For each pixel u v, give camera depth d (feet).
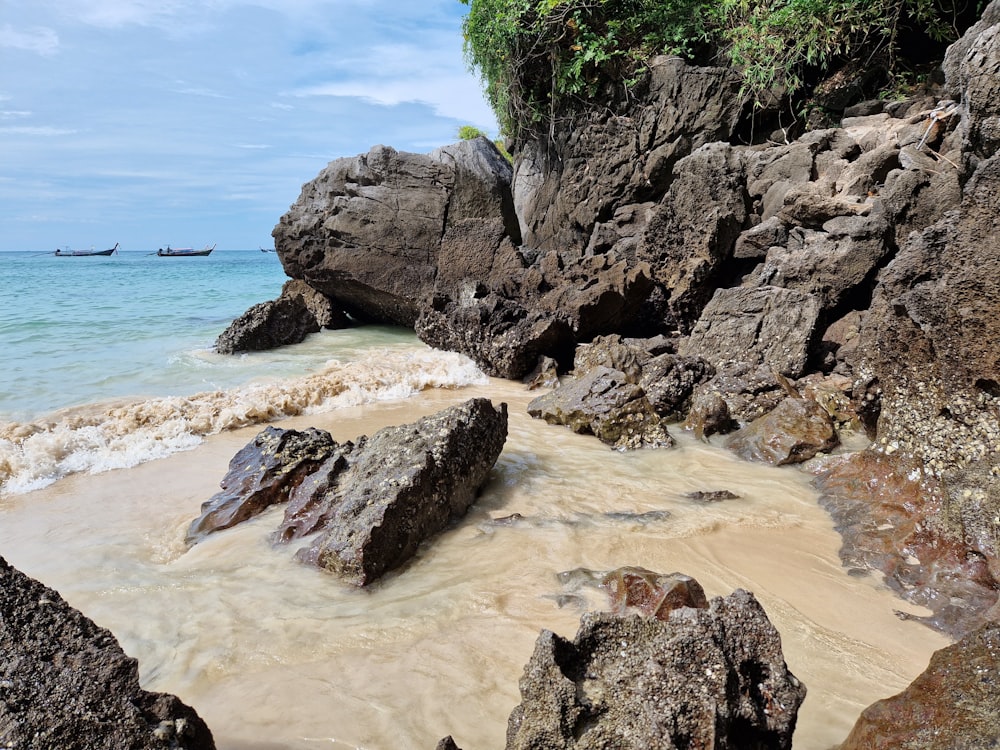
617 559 16.01
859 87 43.16
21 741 7.48
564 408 27.37
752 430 24.40
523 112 56.90
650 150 48.83
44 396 33.83
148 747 7.89
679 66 47.62
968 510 15.30
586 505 19.39
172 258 331.36
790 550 16.65
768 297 31.37
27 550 17.08
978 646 8.20
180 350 47.55
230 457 24.50
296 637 13.00
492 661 12.14
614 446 24.91
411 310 54.80
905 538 16.03
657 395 28.71
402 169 54.80
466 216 54.13
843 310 33.04
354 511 16.25
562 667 8.43
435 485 17.54
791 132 45.75
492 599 14.20
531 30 52.65
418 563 16.08
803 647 12.48
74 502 20.38
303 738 10.21
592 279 39.19
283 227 58.49
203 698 11.21
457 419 19.45
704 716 7.49
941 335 17.34
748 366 28.40
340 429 27.58
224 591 14.82
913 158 30.50
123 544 17.46
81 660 8.44
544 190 56.65
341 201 55.52
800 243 36.01
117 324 59.21
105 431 26.99
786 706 8.21
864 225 31.48
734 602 8.94
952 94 29.94
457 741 10.12
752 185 39.81
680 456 23.72
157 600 14.44
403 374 36.11
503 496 20.01
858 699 11.01
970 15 39.99
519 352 36.78
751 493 20.24
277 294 91.81
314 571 15.66
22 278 122.21
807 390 27.07
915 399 18.43
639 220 48.24
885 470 18.90
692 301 38.81
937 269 18.20
